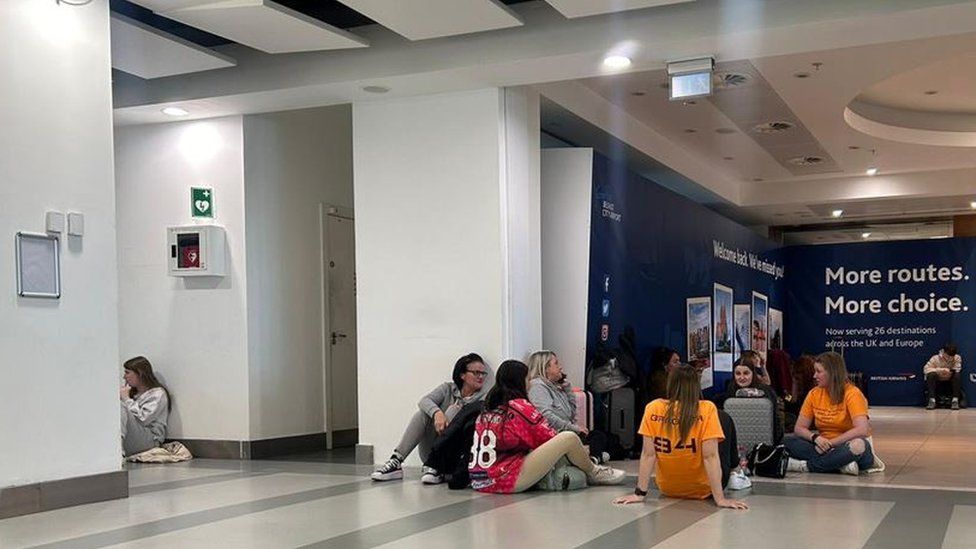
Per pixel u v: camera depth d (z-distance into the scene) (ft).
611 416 31.48
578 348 32.12
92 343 21.90
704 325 46.73
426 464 25.05
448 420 26.03
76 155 21.79
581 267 32.27
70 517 19.80
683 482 21.18
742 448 27.76
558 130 37.52
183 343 32.30
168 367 32.50
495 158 28.35
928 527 17.99
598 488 23.58
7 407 19.84
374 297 29.76
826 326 67.62
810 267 68.18
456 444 24.61
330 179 36.14
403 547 16.43
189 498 22.45
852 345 66.95
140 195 32.99
